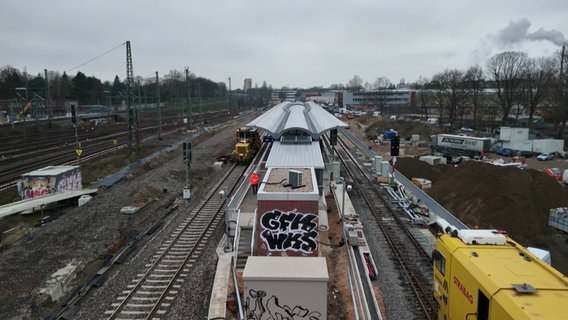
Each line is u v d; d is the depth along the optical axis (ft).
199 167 153.17
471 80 331.16
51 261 68.54
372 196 114.62
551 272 36.81
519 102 279.90
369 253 72.84
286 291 44.04
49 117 249.34
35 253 71.41
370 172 149.18
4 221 93.86
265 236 65.67
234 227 77.61
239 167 152.87
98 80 473.26
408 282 63.21
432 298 57.93
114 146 197.36
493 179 105.91
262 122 145.38
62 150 185.37
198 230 83.92
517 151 202.28
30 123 246.68
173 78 596.29
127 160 163.32
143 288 59.77
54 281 61.00
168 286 59.98
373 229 87.30
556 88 241.96
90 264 69.77
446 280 45.32
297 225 65.00
